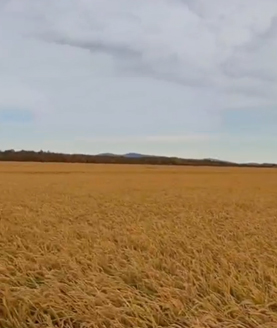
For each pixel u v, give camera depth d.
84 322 5.67
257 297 6.53
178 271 7.80
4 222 14.69
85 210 19.47
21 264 8.29
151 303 6.10
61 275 7.68
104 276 7.48
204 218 16.86
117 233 12.45
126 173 73.06
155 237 11.64
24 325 5.75
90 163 135.38
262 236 12.29
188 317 5.79
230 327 5.52
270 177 65.81
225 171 91.94
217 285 7.05
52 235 12.12
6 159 147.62
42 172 72.44
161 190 34.69
